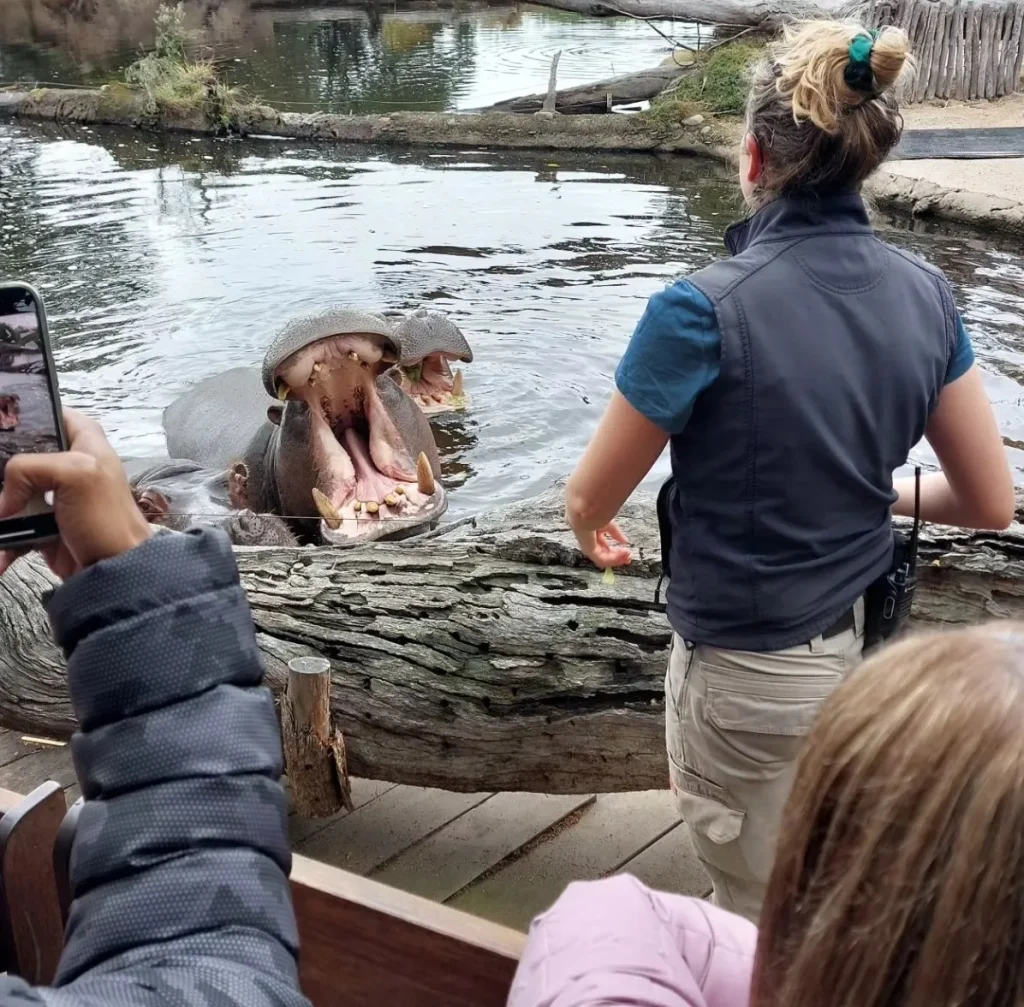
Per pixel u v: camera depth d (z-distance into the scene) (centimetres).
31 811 188
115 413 786
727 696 223
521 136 1719
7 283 116
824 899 94
